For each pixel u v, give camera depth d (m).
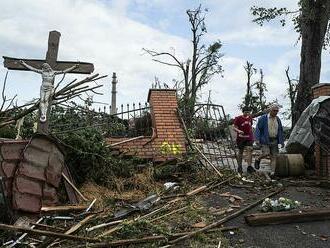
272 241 6.63
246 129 11.88
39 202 7.10
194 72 38.75
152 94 12.65
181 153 11.82
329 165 11.25
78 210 7.79
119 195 9.14
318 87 12.24
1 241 6.08
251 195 9.15
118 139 12.02
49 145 7.31
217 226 7.07
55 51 9.24
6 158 6.93
